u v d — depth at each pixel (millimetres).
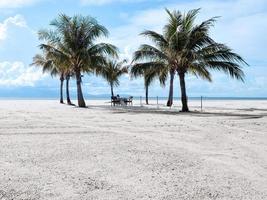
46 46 31562
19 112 23328
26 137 10859
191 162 7352
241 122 16703
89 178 5969
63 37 32219
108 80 46125
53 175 6141
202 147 9359
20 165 6891
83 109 28453
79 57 31875
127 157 7789
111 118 18719
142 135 11703
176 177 6098
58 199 4883
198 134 12141
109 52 32375
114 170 6562
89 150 8586
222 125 15219
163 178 6023
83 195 5066
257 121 17297
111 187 5469
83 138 10766
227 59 25094
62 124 15117
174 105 40625
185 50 24656
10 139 10391
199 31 24750
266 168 6848
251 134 12242
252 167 6914
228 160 7594
